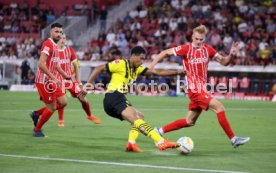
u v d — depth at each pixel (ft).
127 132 75.05
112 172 44.24
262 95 169.48
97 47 199.41
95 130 76.89
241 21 198.49
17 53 202.90
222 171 45.21
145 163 48.93
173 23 203.41
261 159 52.37
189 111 60.70
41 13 223.51
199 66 59.06
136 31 204.74
